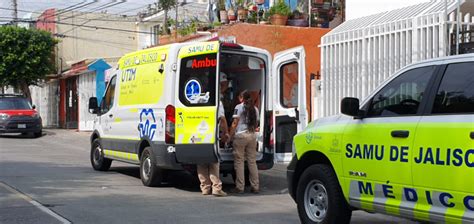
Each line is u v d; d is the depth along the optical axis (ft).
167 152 35.47
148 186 38.42
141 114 38.58
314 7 62.75
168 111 35.42
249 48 37.17
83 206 30.99
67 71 112.27
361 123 22.67
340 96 45.57
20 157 56.54
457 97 19.45
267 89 38.34
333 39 46.37
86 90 102.17
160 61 36.96
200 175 35.70
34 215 28.32
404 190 20.56
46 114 129.59
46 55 111.55
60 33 124.36
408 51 39.22
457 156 18.66
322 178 24.35
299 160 25.85
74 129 109.40
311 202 25.34
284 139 41.55
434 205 19.53
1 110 86.84
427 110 20.29
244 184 38.17
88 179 41.52
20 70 108.17
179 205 31.94
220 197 35.01
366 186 22.18
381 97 22.44
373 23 44.98
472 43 35.24
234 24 58.95
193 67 35.22
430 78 20.75
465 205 18.44
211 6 73.72
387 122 21.56
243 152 36.50
